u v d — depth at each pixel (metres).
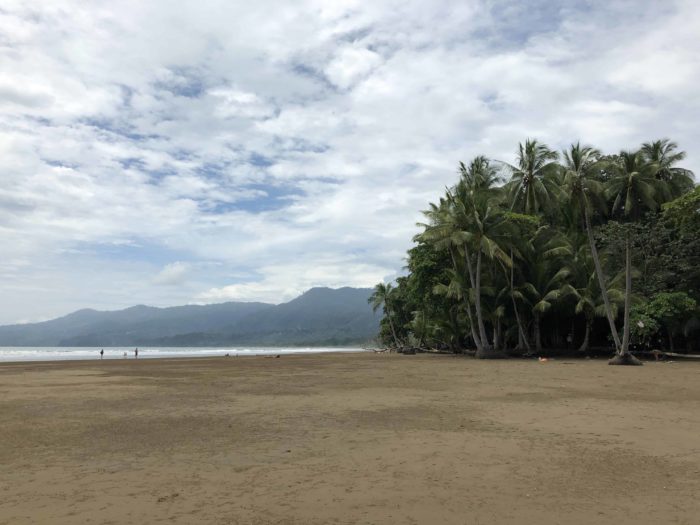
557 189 41.06
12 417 12.44
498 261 42.22
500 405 13.42
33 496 6.12
